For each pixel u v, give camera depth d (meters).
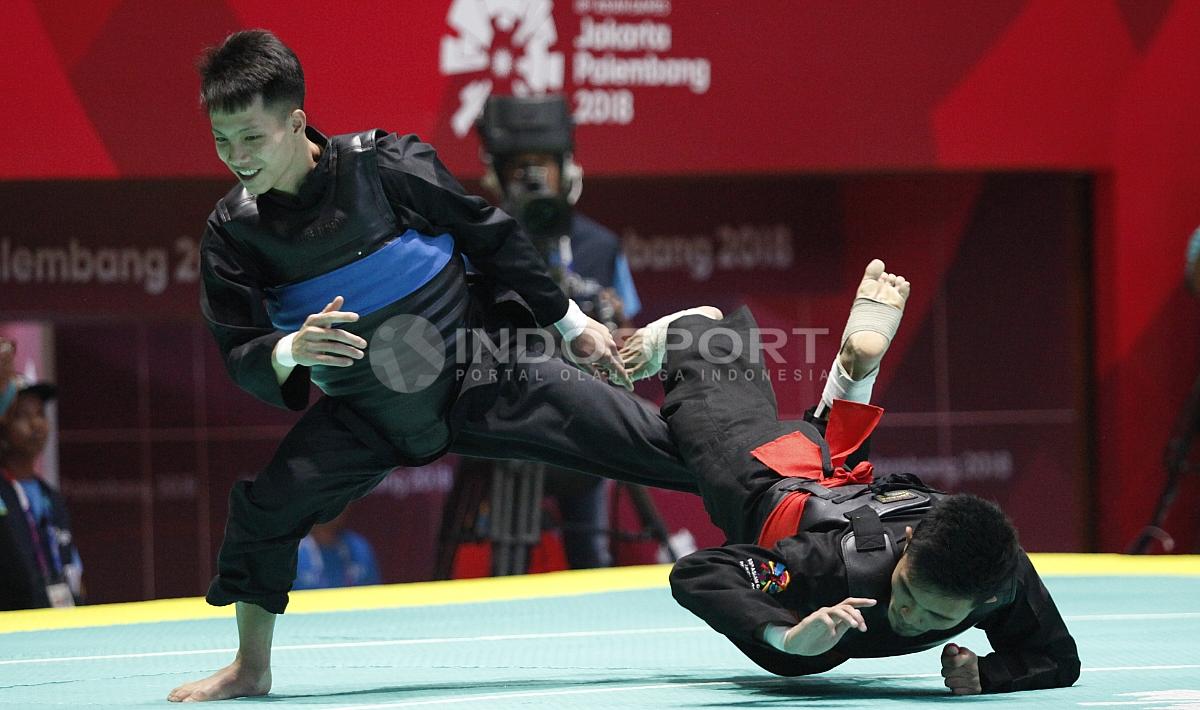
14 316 21.97
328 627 13.59
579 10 21.45
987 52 22.53
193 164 20.38
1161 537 21.42
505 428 10.14
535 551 20.34
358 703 9.11
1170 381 23.66
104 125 20.11
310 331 8.77
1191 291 22.41
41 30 19.86
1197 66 23.30
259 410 24.36
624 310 19.67
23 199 21.81
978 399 24.30
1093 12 22.86
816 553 8.82
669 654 11.56
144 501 23.88
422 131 21.14
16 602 17.94
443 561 19.08
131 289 22.39
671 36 21.73
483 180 19.27
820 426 10.98
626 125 21.64
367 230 9.40
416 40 21.06
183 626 14.10
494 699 9.09
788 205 23.97
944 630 8.80
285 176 9.16
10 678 10.80
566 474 19.17
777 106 21.98
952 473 24.20
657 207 23.62
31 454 18.77
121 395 23.77
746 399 10.30
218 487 24.16
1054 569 17.02
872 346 10.69
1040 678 9.08
